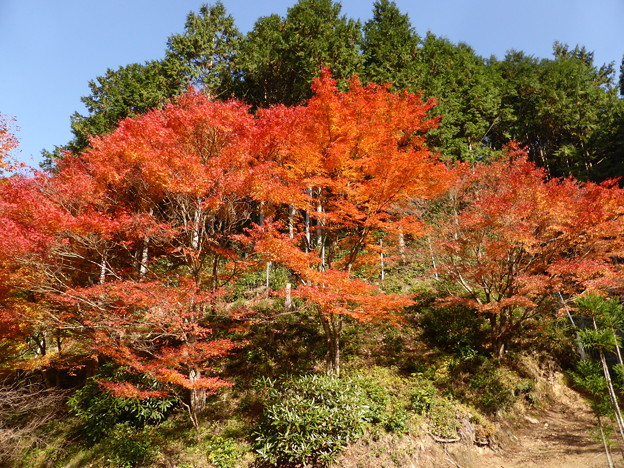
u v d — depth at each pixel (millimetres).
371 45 24766
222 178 9211
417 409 9836
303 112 11258
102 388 10852
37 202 9047
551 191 10594
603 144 26750
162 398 10367
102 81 24844
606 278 10094
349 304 11555
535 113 29031
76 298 9211
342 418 8680
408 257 14438
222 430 9227
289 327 14180
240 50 24656
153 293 8656
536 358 13195
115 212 10633
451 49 29547
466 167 14672
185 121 10047
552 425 10641
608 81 39188
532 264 12133
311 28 21484
